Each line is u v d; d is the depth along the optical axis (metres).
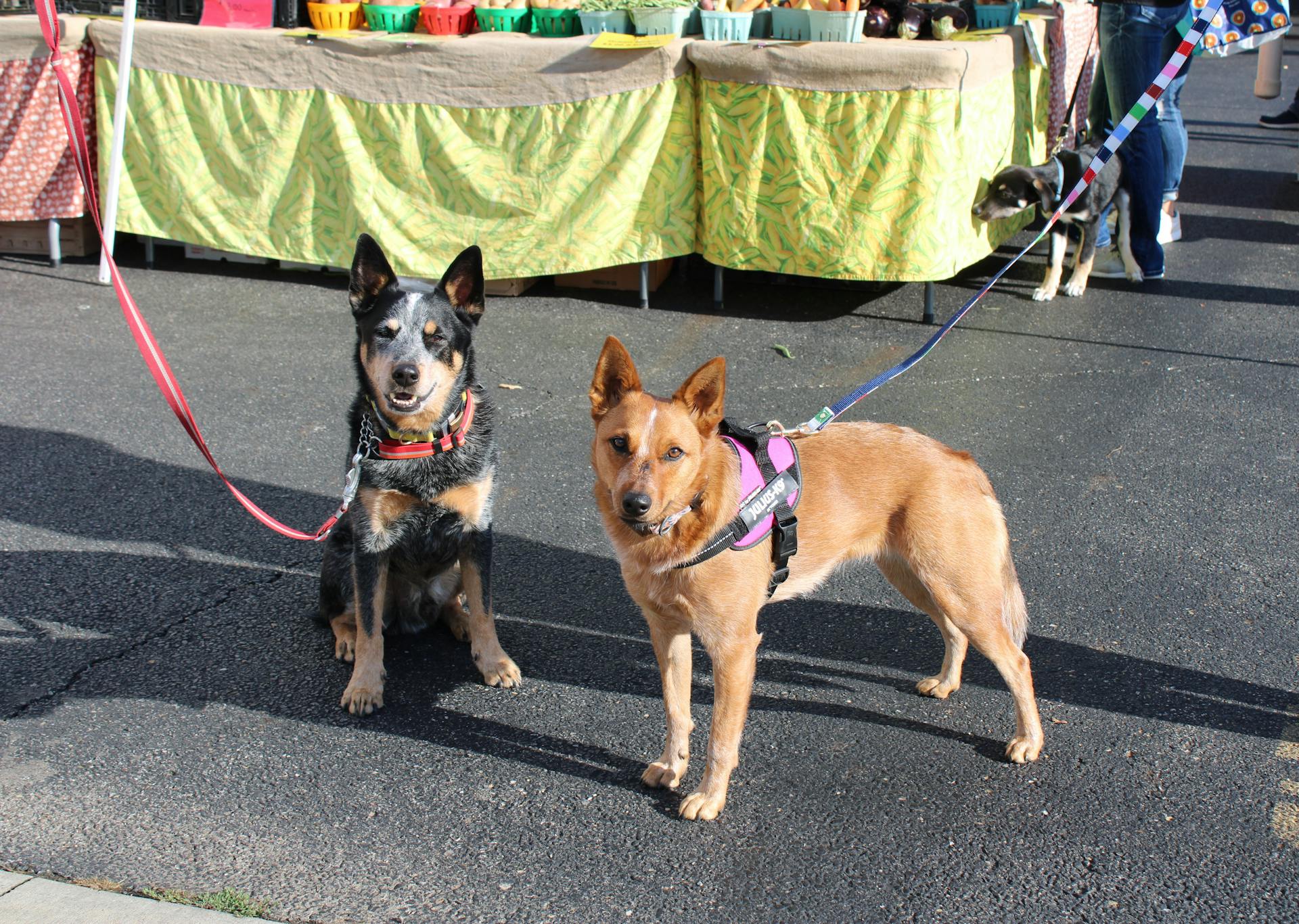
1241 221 9.05
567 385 5.96
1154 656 3.59
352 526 3.44
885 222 6.45
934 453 3.18
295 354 6.39
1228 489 4.71
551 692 3.51
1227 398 5.65
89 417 5.51
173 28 7.25
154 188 7.63
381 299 3.41
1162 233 8.41
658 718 3.38
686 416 2.83
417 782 3.06
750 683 2.94
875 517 3.14
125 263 8.09
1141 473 4.86
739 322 6.92
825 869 2.71
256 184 7.42
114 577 4.13
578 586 4.13
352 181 7.19
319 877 2.68
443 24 7.16
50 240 7.91
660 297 7.44
